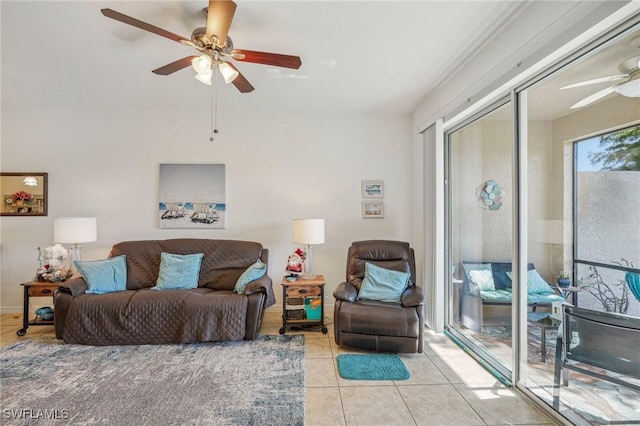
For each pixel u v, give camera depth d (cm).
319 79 305
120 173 393
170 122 397
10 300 382
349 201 407
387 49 249
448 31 224
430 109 346
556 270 200
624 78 160
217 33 184
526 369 221
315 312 329
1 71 288
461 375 240
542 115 208
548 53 181
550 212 205
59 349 278
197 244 364
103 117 392
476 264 288
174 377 233
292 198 404
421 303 276
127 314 283
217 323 288
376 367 249
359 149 406
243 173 401
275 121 404
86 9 201
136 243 360
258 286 300
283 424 183
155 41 238
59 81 310
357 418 189
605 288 172
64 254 349
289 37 231
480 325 282
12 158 386
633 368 156
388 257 343
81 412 192
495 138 259
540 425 184
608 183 169
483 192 278
